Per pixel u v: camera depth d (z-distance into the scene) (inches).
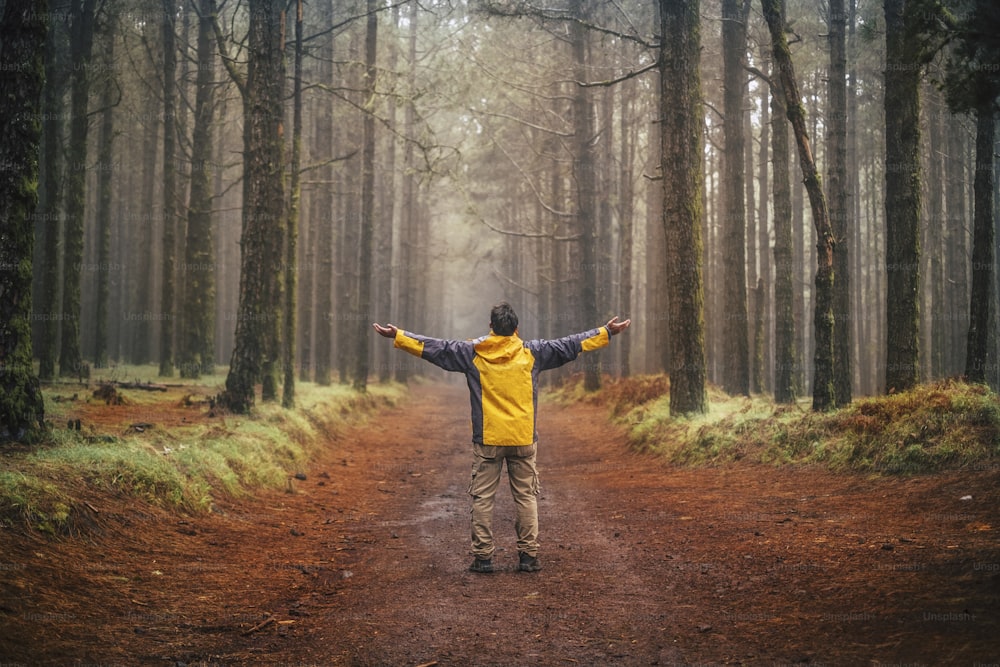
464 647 159.9
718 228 1346.0
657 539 265.1
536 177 1373.0
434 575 224.4
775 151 690.8
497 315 234.4
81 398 550.9
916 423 343.0
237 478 366.9
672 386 573.6
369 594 204.8
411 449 653.9
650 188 1331.2
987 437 315.6
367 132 981.2
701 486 380.5
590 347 234.2
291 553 260.4
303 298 1059.9
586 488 411.5
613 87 1198.3
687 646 156.5
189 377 871.1
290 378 625.3
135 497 273.6
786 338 669.9
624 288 1142.3
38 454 267.9
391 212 1432.1
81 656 147.9
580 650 156.9
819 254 445.4
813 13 951.6
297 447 504.1
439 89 971.9
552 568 230.2
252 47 561.9
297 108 673.0
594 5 922.1
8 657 140.9
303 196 1331.2
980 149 412.2
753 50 962.7
